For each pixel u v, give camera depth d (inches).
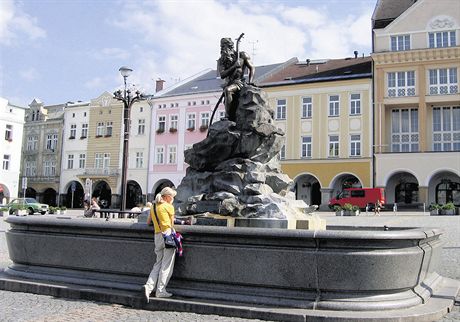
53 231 305.7
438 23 1517.0
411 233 237.5
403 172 1525.6
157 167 1929.1
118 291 269.6
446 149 1518.2
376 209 1298.0
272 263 241.3
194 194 363.6
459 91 1466.5
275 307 235.6
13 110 1948.8
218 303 243.6
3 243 586.2
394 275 234.2
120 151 2020.2
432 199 1520.7
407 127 1563.7
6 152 1915.6
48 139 2260.1
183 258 260.4
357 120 1585.9
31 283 292.2
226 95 379.6
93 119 2108.8
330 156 1615.4
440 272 368.8
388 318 217.9
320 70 1754.4
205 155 371.6
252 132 358.3
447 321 226.5
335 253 231.0
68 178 2151.8
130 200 2021.4
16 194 1948.8
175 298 253.8
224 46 398.3
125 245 277.7
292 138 1672.0
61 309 248.8
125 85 829.2
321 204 1593.3
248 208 322.7
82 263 291.7
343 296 232.7
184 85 2015.3
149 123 1964.8
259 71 1956.2
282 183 354.3
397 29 1558.8
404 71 1531.7
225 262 250.7
